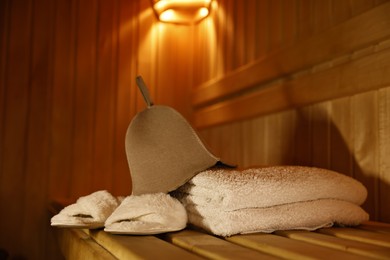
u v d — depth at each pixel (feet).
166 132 2.66
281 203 2.38
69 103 5.73
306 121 3.76
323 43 3.49
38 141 5.54
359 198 2.67
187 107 6.44
